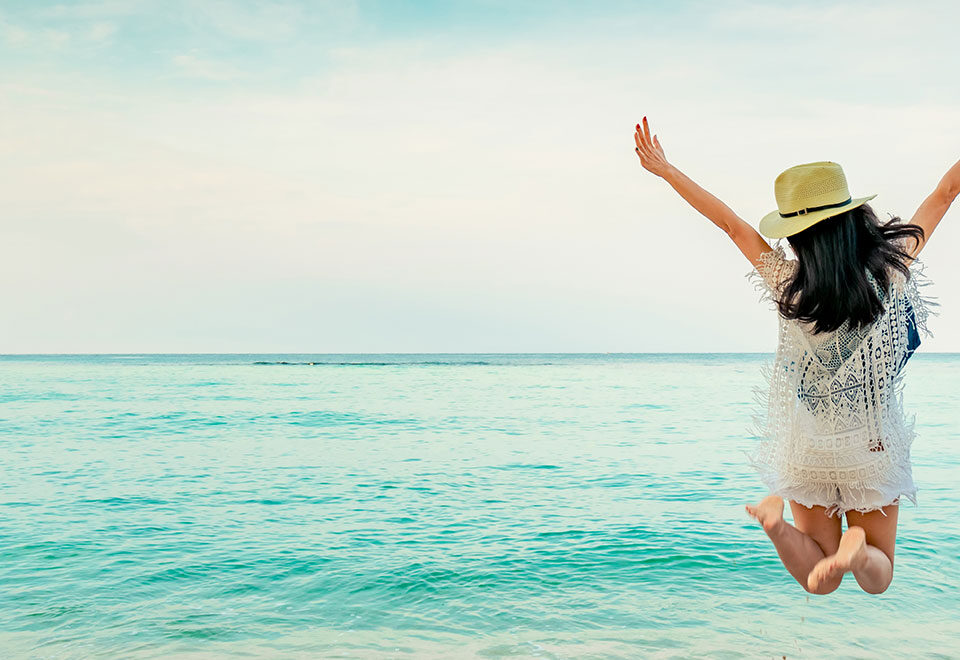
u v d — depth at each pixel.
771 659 4.88
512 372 58.94
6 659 4.87
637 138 3.24
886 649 5.04
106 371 60.69
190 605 5.84
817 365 2.92
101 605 5.84
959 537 7.66
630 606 5.78
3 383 40.19
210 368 70.56
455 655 4.93
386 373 57.19
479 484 10.94
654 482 11.00
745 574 6.54
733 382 42.34
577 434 17.11
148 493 10.31
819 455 2.92
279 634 5.28
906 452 2.92
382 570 6.67
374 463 13.01
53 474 11.89
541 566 6.78
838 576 2.73
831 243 2.81
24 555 7.18
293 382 42.47
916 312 2.91
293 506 9.44
